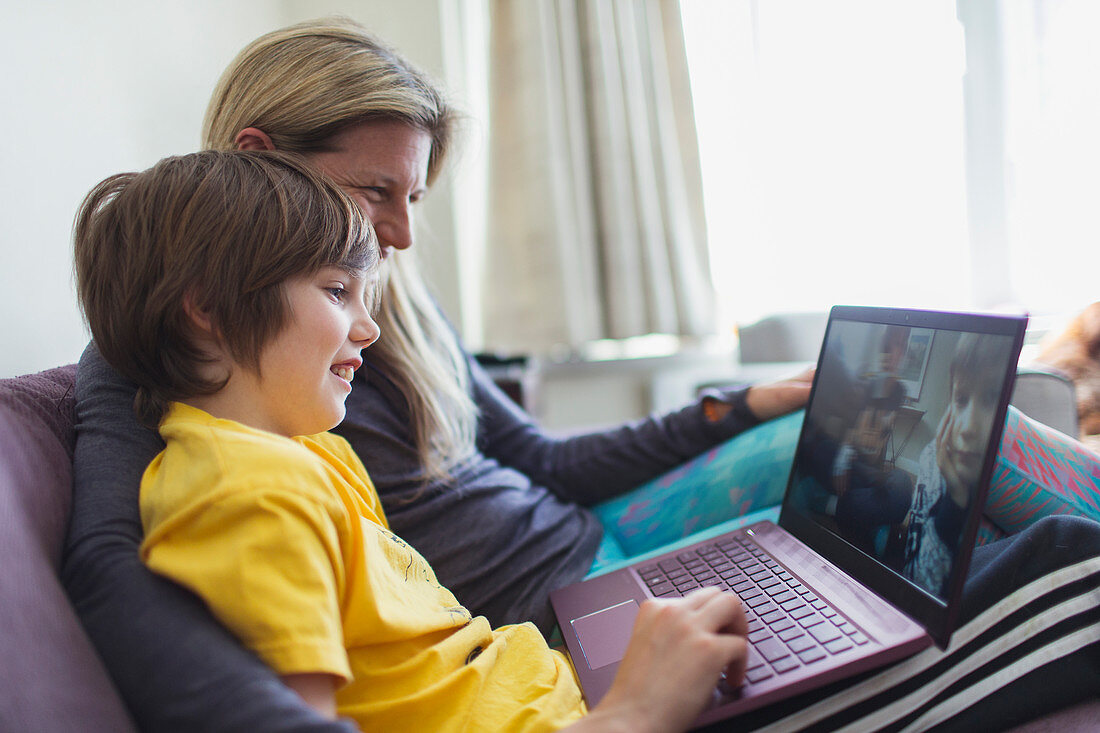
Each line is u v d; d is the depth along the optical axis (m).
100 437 0.49
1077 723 0.51
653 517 0.92
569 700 0.51
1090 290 1.74
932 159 1.98
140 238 0.48
